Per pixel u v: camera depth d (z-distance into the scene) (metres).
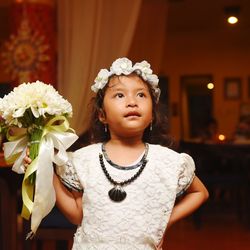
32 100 1.30
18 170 1.38
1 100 1.32
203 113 7.15
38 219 1.34
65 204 1.38
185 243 3.58
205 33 7.14
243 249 3.41
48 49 3.74
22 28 3.77
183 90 7.25
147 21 4.36
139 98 1.38
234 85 7.05
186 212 1.41
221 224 4.32
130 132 1.37
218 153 4.63
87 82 3.28
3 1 4.85
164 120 1.54
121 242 1.29
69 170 1.38
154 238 1.32
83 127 3.13
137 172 1.35
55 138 1.35
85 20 3.37
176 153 1.42
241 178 4.38
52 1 3.80
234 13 5.43
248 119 6.90
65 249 2.37
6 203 2.14
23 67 3.76
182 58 7.23
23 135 1.38
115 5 3.38
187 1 5.24
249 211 4.25
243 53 7.02
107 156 1.39
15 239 2.23
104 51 3.36
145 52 4.35
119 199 1.32
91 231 1.31
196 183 1.46
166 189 1.35
